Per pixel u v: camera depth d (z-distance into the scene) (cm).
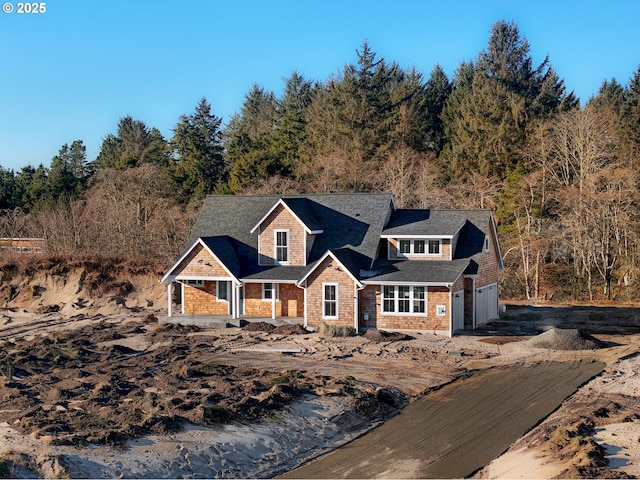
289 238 4200
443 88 9194
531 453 1955
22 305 5053
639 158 5991
